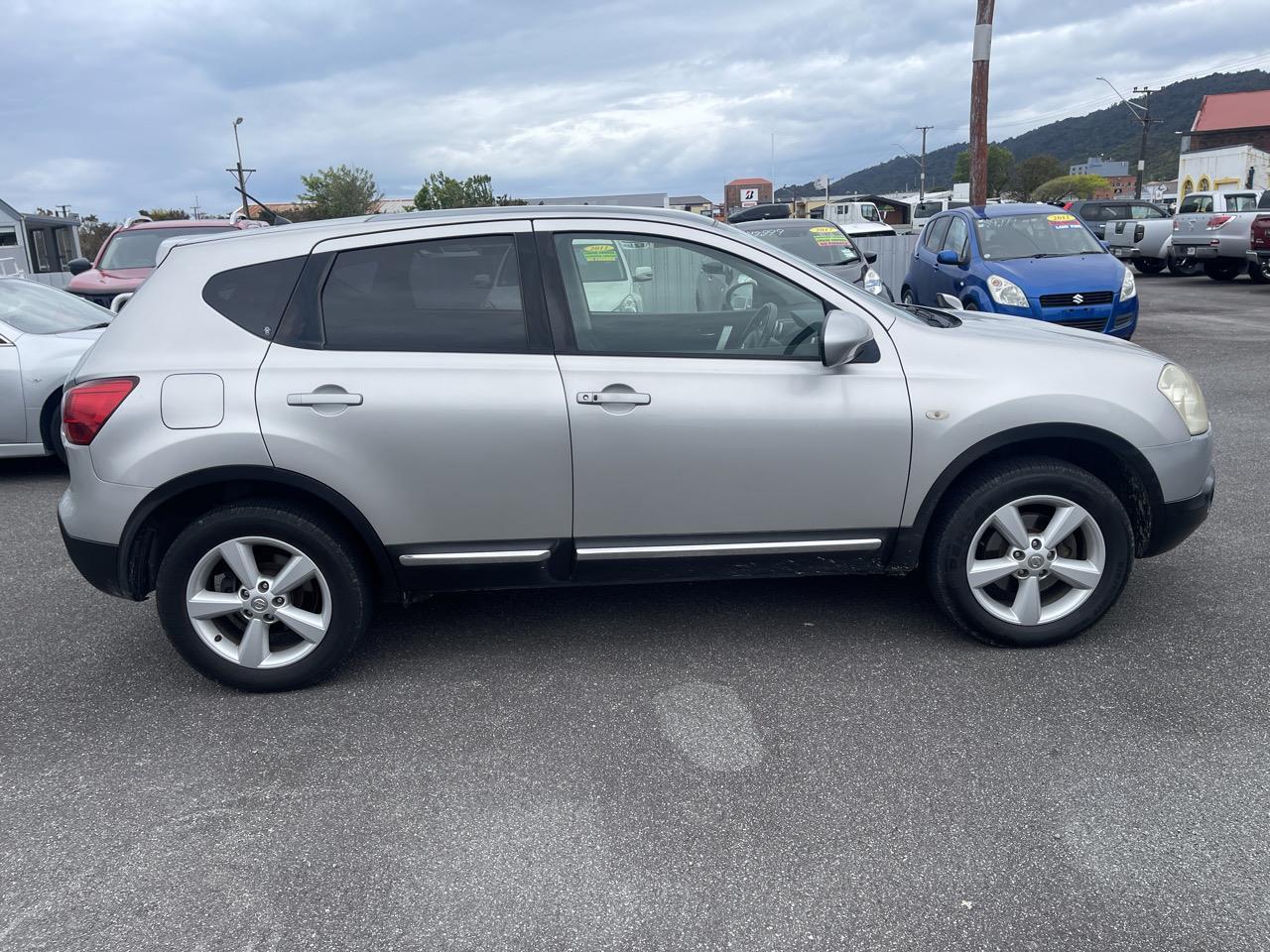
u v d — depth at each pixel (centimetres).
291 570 365
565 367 361
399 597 381
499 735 341
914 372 371
